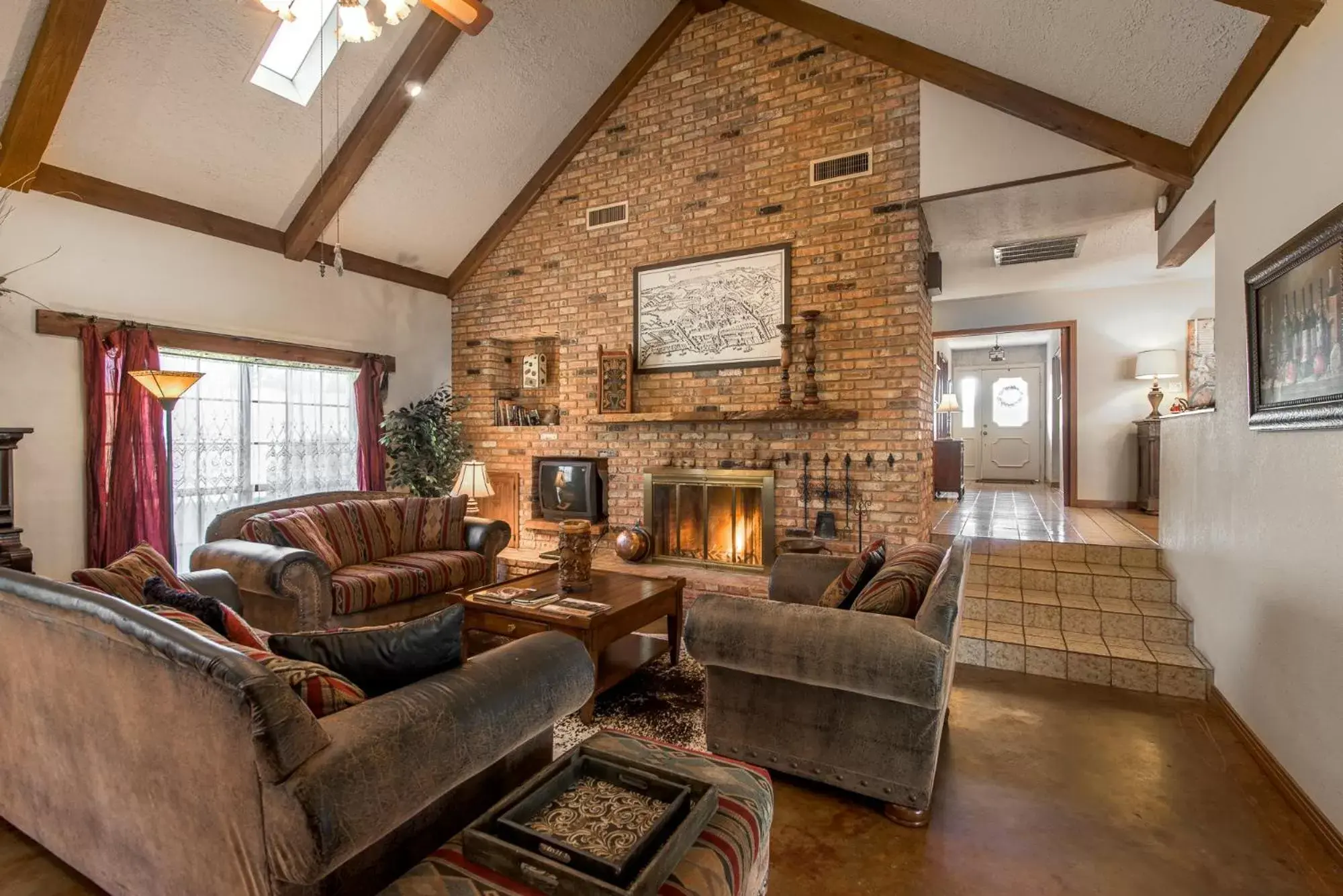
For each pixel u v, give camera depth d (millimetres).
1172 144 3324
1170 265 4180
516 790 1437
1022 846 2002
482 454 6020
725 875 1311
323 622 3494
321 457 5156
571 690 1884
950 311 6746
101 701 1551
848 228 4348
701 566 4828
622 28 4742
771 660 2199
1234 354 2809
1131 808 2195
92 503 3805
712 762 1712
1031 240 4832
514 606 3006
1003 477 9914
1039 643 3389
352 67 4094
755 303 4684
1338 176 1941
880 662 2037
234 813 1297
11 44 3133
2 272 3527
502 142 5070
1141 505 5902
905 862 1930
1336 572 1968
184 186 4203
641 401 5188
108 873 1640
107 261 3928
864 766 2168
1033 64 3328
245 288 4613
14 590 1672
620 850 1277
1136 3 2531
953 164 3986
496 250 5922
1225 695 2869
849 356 4371
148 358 4012
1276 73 2381
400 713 1434
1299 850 1976
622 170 5246
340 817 1245
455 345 6199
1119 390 6156
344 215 4977
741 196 4734
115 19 3285
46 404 3693
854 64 4309
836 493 4438
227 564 3459
